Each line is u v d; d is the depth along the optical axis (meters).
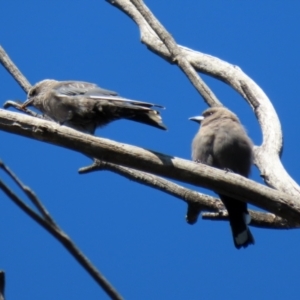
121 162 8.82
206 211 11.13
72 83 12.15
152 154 8.78
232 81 13.70
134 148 8.79
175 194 10.91
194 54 14.40
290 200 8.71
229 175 8.80
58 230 4.55
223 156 11.96
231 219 10.78
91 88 11.82
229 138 11.94
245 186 8.76
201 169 8.78
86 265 4.56
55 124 8.79
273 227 10.88
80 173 10.95
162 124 10.31
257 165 11.77
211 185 8.81
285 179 11.13
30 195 4.72
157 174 8.88
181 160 8.81
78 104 11.30
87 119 11.39
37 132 8.75
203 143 12.19
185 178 8.80
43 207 4.69
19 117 8.81
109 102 10.91
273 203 8.73
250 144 12.06
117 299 4.55
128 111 10.73
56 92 11.83
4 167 4.76
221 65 13.97
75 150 8.87
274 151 11.83
